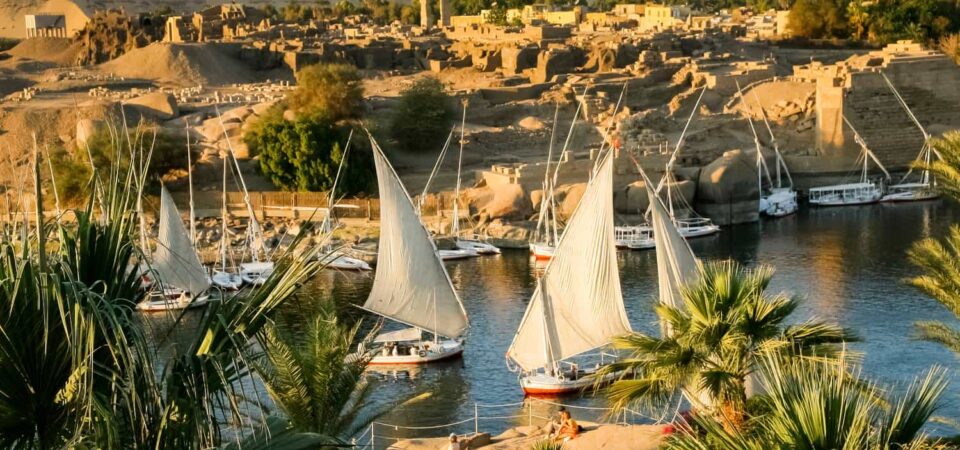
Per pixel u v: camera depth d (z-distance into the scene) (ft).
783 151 392.88
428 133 379.35
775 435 56.44
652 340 87.86
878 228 326.85
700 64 450.30
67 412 45.34
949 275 109.19
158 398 43.27
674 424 87.76
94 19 602.44
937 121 403.95
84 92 473.67
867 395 60.85
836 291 249.34
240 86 476.54
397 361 205.98
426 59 506.48
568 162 339.98
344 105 381.40
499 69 481.46
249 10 643.45
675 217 336.90
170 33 595.47
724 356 86.07
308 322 95.30
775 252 298.15
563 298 189.06
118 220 48.21
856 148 390.83
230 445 47.42
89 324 42.45
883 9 542.57
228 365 49.14
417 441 136.15
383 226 213.46
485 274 285.23
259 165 355.36
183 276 239.50
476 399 187.83
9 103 434.30
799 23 552.00
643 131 379.96
